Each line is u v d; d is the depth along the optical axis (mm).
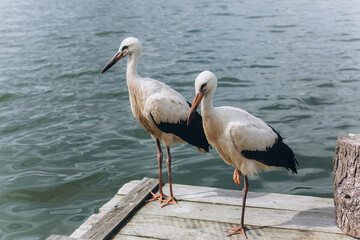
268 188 6219
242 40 17453
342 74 12133
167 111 4996
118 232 4285
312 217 4488
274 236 4164
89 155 7406
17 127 8727
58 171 6859
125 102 10273
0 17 25062
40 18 24688
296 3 29406
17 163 7141
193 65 13602
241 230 4246
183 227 4367
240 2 30641
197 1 31953
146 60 14453
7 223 5520
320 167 6777
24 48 16625
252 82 11594
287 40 17234
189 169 6828
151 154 7434
